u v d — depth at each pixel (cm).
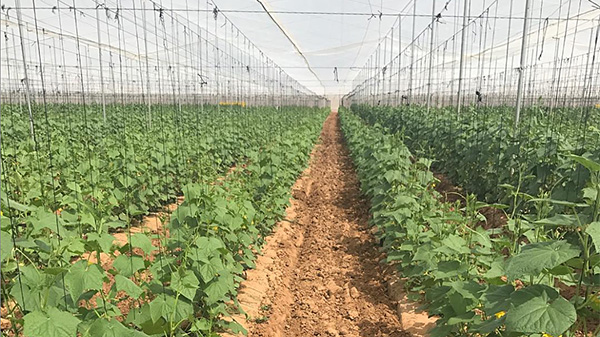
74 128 1270
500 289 273
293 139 1305
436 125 1245
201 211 441
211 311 389
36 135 982
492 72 3095
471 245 408
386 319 518
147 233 448
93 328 269
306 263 705
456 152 1027
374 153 851
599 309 254
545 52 2195
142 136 1073
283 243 743
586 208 411
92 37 1892
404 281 578
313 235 833
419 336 459
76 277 280
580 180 461
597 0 1260
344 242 786
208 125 1385
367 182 949
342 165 1598
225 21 1577
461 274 364
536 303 232
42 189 507
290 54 2434
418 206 575
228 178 721
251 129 1585
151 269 356
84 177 668
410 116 1593
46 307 276
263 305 534
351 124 2062
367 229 831
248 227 542
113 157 808
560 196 460
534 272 229
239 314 489
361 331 503
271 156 809
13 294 274
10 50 2094
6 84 2758
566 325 217
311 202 1062
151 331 326
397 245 611
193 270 379
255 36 1886
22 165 702
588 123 1108
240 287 551
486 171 870
